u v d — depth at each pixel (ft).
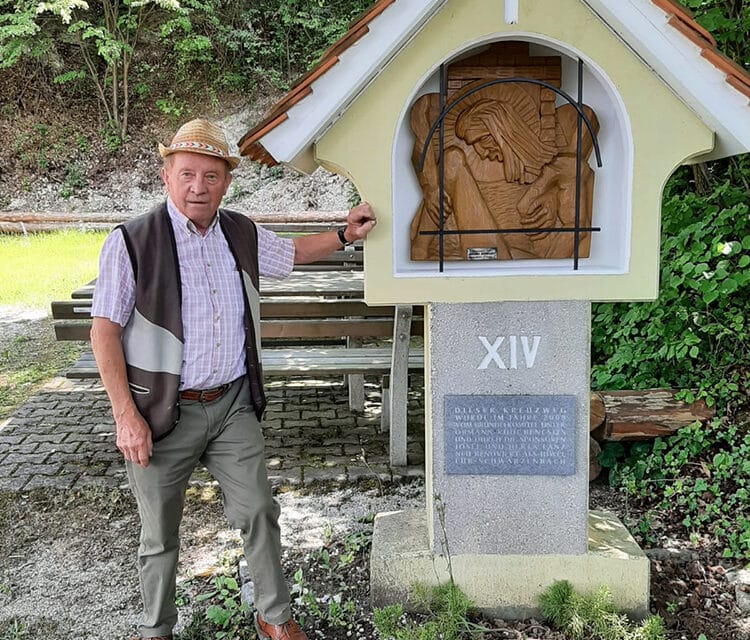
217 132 7.50
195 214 7.40
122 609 9.46
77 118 54.95
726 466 11.30
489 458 8.70
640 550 9.04
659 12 7.11
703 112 7.57
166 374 7.30
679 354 12.33
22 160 52.85
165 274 7.28
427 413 9.02
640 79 7.72
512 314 8.39
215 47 57.31
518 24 7.58
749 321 12.89
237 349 7.77
